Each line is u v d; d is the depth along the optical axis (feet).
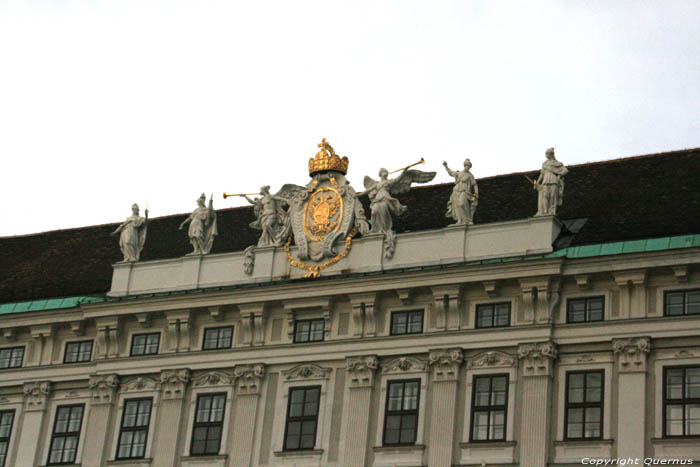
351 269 269.85
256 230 310.86
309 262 274.36
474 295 258.16
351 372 262.47
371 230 271.69
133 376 281.33
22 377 291.38
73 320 289.33
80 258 324.80
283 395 266.98
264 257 278.46
